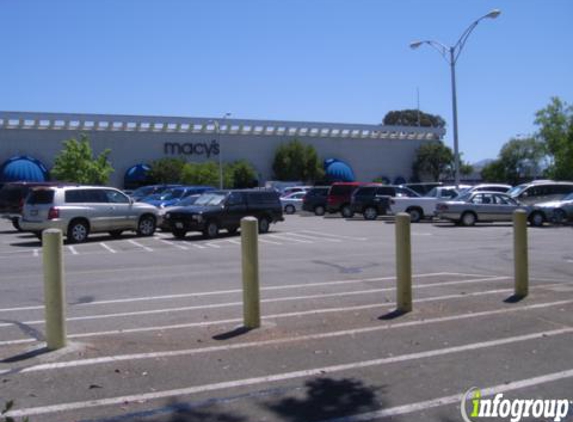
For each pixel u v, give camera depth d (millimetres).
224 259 15297
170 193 30719
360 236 21797
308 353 6508
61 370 5965
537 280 10938
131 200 21719
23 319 8461
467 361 6188
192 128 60062
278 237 21594
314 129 65562
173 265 14156
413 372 5871
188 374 5859
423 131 70062
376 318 8039
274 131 64000
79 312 8836
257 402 5156
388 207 31344
